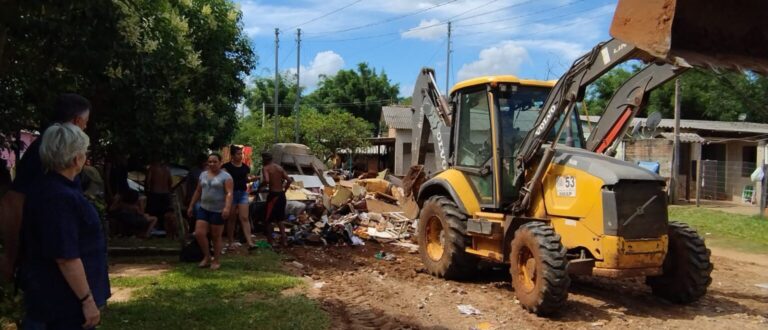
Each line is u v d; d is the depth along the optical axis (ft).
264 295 22.54
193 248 29.01
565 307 22.24
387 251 35.47
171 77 30.78
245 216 32.37
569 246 22.27
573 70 21.97
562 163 23.04
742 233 47.42
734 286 28.30
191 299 21.34
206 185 27.20
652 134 77.87
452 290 25.21
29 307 10.44
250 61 49.80
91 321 10.50
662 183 21.56
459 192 27.07
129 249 30.19
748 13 12.58
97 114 28.66
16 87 22.04
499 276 28.40
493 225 24.26
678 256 22.77
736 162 79.71
